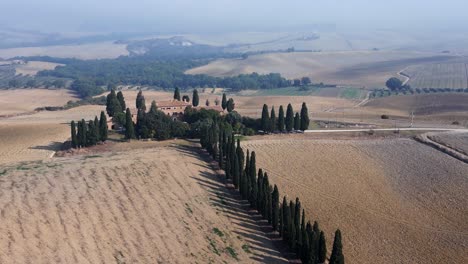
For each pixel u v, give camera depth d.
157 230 71.94
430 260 76.06
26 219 65.44
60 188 76.94
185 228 74.69
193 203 83.06
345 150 117.69
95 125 114.19
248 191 87.75
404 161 112.88
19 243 59.88
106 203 75.38
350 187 100.50
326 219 86.81
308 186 99.62
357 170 108.06
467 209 91.25
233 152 94.75
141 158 96.00
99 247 64.19
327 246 78.31
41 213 67.88
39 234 62.97
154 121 120.62
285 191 96.38
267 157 110.50
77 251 61.88
